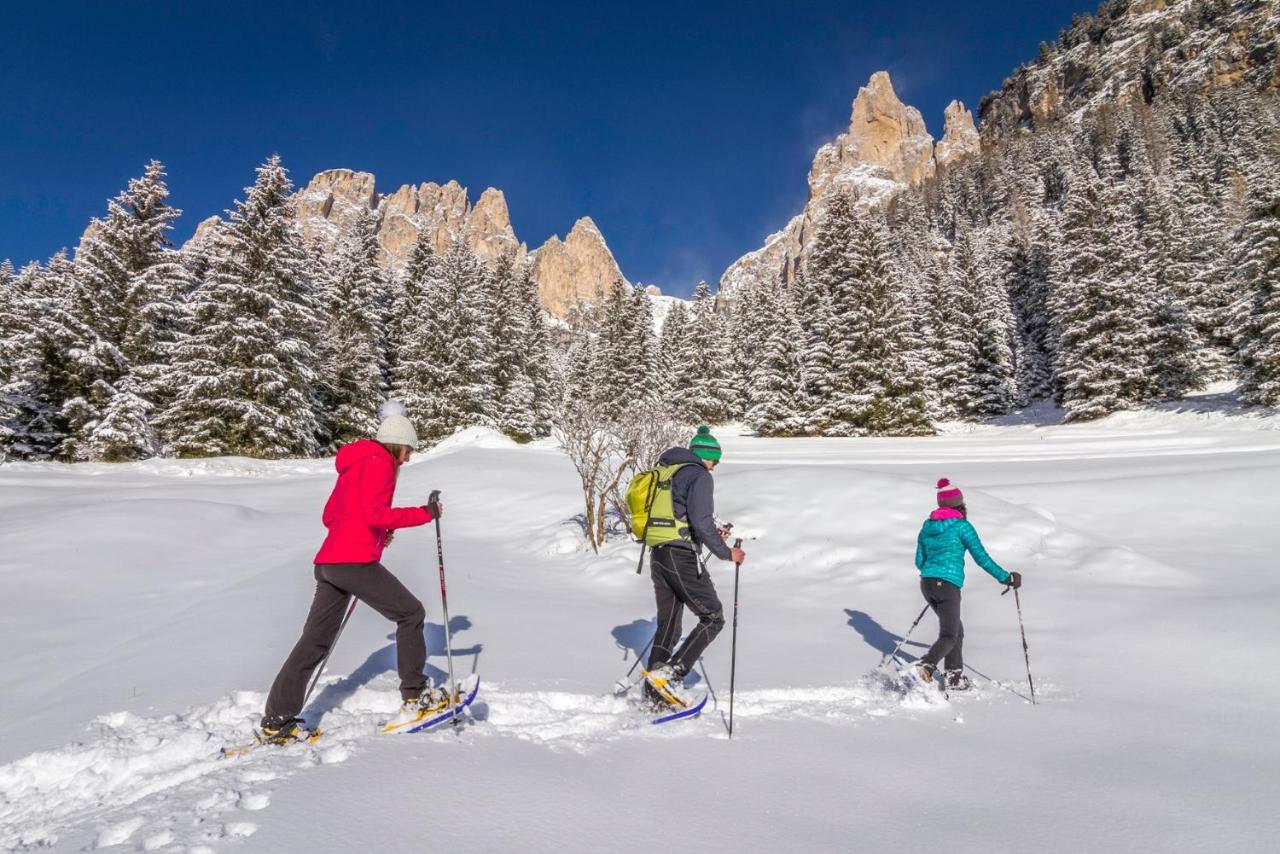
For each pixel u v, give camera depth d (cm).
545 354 5581
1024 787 295
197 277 3572
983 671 499
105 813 249
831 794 283
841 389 4278
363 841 223
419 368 4025
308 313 3123
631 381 5725
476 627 570
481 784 271
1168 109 12456
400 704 379
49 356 2911
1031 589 755
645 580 821
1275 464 1460
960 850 239
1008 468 1809
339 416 3709
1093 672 488
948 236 12219
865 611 691
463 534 1232
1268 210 3294
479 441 3119
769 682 449
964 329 5231
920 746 345
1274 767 317
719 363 5919
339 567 342
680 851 230
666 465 425
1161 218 4759
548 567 938
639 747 329
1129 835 251
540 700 389
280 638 508
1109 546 879
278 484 1988
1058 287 4262
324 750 302
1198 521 1095
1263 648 513
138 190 3228
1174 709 405
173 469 2288
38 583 734
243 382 3005
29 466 2162
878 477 1144
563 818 248
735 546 397
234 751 308
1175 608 645
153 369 3088
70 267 3203
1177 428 3334
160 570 842
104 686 404
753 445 3562
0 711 393
